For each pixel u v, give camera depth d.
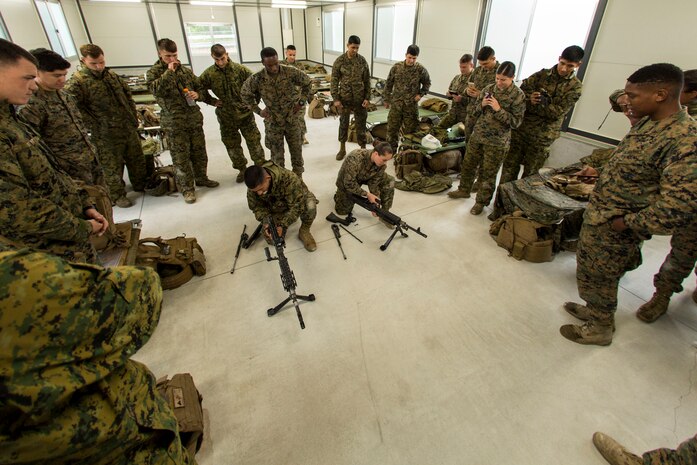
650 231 1.42
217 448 1.46
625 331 2.06
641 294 2.34
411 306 2.24
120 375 0.77
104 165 3.16
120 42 8.84
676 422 1.58
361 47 8.20
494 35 4.99
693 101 2.06
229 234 3.00
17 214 1.19
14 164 1.18
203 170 3.76
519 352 1.93
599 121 3.82
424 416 1.60
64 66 2.08
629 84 1.41
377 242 2.91
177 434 0.90
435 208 3.48
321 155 4.89
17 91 1.18
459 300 2.30
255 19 10.13
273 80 3.29
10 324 0.57
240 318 2.14
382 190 3.10
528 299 2.31
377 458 1.44
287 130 3.62
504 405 1.65
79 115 2.37
